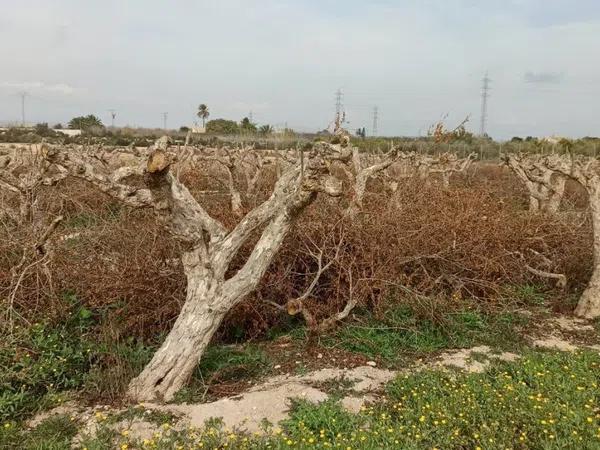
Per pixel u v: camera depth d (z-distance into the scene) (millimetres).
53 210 7586
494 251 7090
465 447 3715
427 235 6523
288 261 6121
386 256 6039
